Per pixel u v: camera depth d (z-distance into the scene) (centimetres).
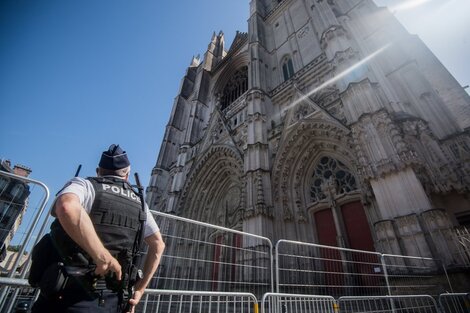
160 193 3419
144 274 249
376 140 1255
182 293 395
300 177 1866
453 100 1458
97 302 195
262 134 2153
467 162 1185
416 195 1012
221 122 2928
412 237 945
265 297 488
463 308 737
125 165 281
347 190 1605
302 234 1638
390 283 918
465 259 820
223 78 4216
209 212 2569
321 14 2266
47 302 187
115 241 218
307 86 2231
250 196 1809
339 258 1417
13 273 361
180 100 4484
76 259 194
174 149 3922
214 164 2688
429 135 1291
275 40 3253
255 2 3853
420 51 1758
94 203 222
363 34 2045
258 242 1516
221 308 589
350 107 1468
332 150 1762
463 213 1089
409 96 1566
